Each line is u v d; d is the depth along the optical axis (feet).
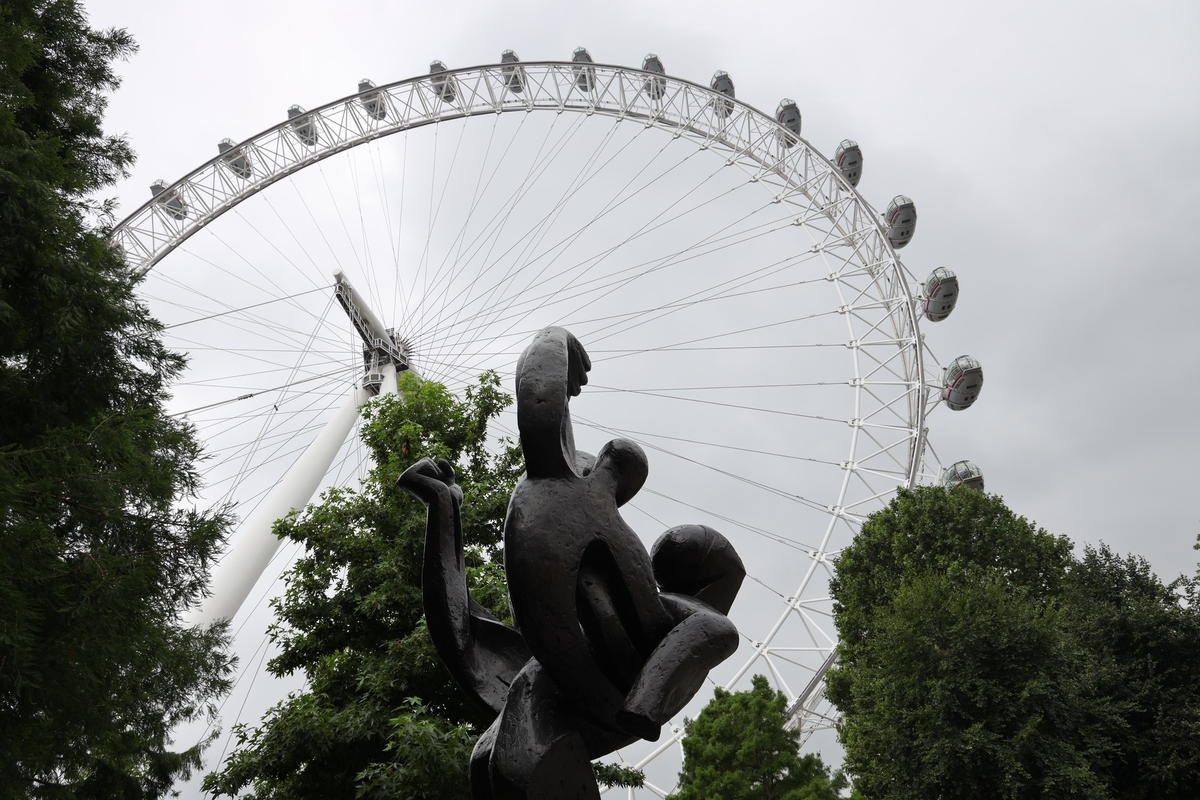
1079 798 63.87
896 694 72.33
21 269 38.52
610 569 15.84
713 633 15.47
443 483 17.80
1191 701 68.80
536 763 14.80
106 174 52.42
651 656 15.20
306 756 44.21
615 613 15.76
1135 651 73.15
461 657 16.80
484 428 56.75
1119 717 67.97
